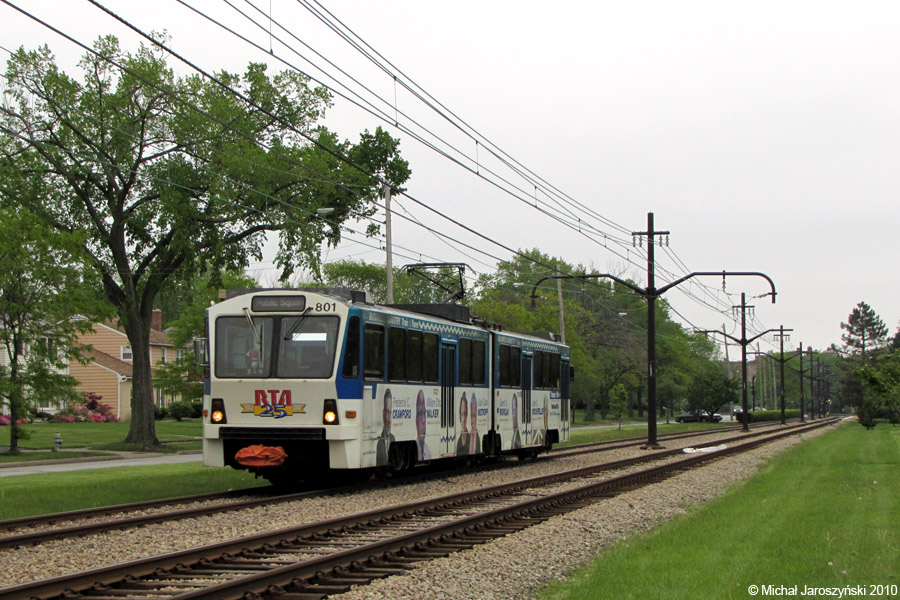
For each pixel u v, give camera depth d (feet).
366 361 58.29
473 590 29.99
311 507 50.55
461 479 70.59
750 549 36.45
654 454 100.32
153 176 119.14
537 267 357.20
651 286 121.60
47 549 35.96
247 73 126.62
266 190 121.39
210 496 54.85
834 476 73.67
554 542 39.32
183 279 133.18
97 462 105.19
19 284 109.40
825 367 507.30
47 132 117.70
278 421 56.65
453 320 76.02
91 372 218.59
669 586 29.45
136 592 28.40
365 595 28.66
